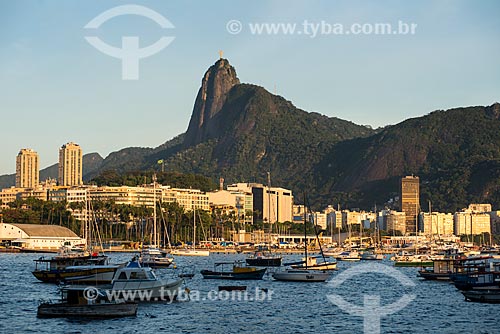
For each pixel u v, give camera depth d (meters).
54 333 102.19
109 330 104.62
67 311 112.75
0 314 117.44
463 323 114.75
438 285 178.00
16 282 170.50
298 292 157.12
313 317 120.44
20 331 103.25
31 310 122.00
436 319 118.88
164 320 113.19
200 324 111.06
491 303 137.62
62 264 175.50
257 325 111.75
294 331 107.50
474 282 146.38
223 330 106.94
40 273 168.62
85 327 106.44
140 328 106.50
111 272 138.00
